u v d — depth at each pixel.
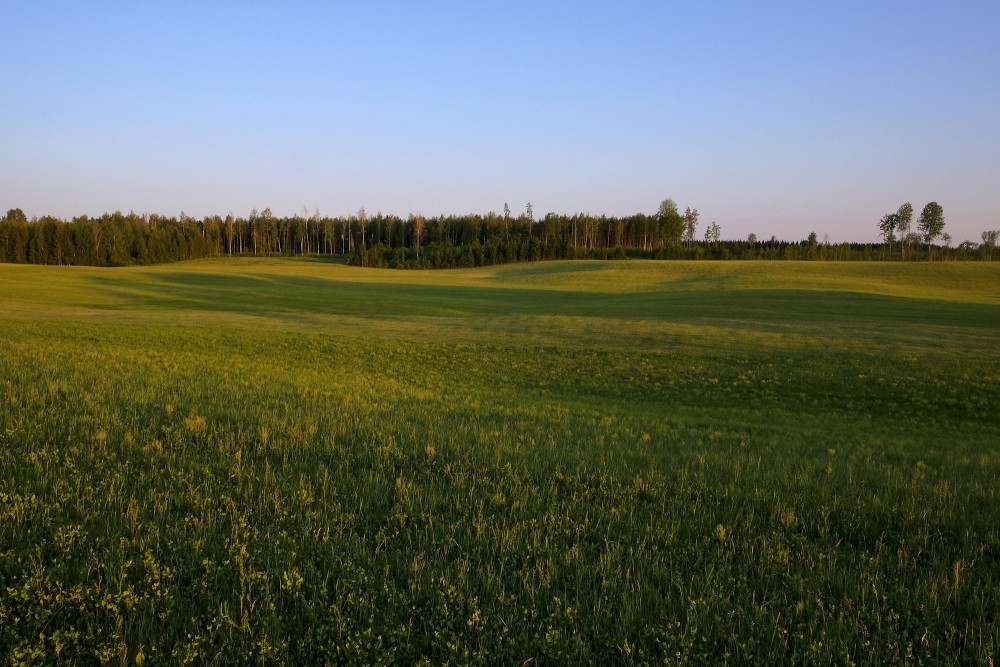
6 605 3.93
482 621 3.99
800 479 7.82
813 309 53.72
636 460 8.79
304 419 9.86
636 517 6.11
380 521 5.74
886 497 7.07
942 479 8.67
